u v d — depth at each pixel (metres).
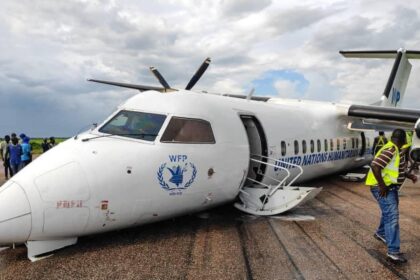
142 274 4.70
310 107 12.05
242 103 8.45
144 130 6.14
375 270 4.88
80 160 5.37
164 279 4.57
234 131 7.23
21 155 12.80
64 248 5.59
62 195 5.03
